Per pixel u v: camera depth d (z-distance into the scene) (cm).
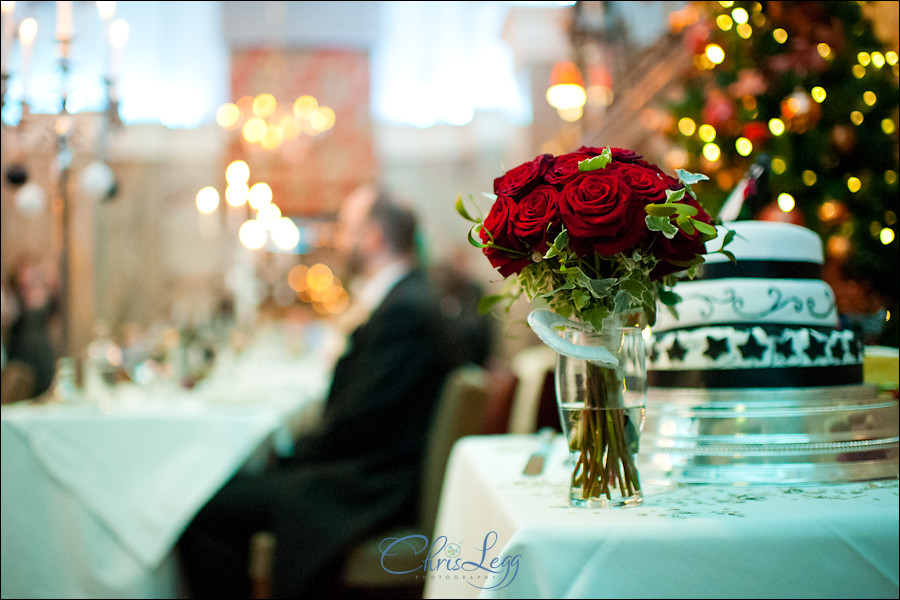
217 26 871
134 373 311
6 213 396
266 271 618
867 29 186
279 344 453
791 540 88
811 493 104
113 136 288
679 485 112
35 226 409
